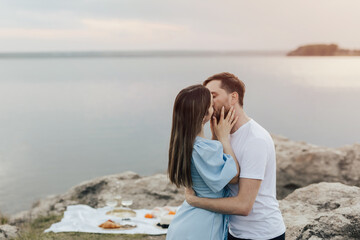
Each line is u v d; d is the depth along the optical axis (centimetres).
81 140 3216
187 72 17925
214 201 257
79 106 5950
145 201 653
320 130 3416
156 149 2770
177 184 267
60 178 2012
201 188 262
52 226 544
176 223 269
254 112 4669
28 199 1608
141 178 764
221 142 265
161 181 711
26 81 12912
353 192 453
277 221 268
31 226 586
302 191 476
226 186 271
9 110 5512
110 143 3042
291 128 3544
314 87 8800
